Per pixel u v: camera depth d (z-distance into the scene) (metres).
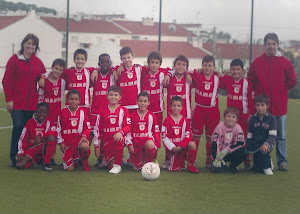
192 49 39.44
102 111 6.41
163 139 6.50
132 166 6.54
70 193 5.00
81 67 6.95
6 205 4.50
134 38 46.69
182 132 6.52
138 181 5.68
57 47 40.69
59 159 7.36
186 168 6.68
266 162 6.35
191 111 7.13
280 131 6.77
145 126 6.48
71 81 6.89
